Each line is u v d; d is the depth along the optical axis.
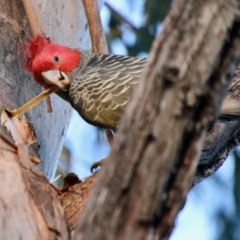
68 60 6.64
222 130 6.12
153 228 3.40
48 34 7.00
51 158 6.64
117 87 6.01
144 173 3.39
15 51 6.41
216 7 3.35
